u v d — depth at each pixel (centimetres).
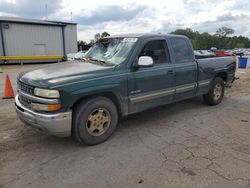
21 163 335
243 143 402
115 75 396
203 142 407
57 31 2814
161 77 467
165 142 406
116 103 421
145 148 383
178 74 503
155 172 313
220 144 399
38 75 376
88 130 380
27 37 2573
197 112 577
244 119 528
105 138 404
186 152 369
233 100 702
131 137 426
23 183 290
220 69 616
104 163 337
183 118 532
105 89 382
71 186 284
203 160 345
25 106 377
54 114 340
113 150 376
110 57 445
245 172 314
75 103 370
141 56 433
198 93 575
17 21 2461
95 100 380
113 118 409
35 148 381
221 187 282
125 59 418
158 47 474
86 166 329
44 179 298
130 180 296
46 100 338
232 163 336
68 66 425
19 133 439
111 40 484
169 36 502
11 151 370
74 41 3053
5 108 607
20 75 414
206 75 581
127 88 415
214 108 613
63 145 392
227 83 668
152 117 536
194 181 294
